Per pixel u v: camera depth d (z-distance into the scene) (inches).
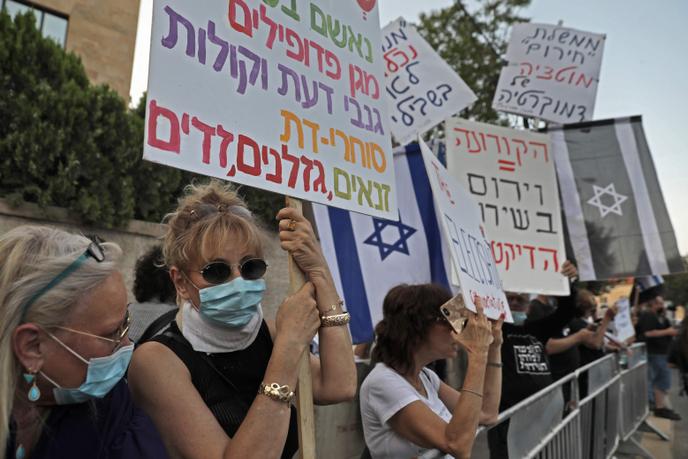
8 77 216.2
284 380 50.7
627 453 219.1
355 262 130.0
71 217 214.7
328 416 113.3
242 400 56.6
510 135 156.4
